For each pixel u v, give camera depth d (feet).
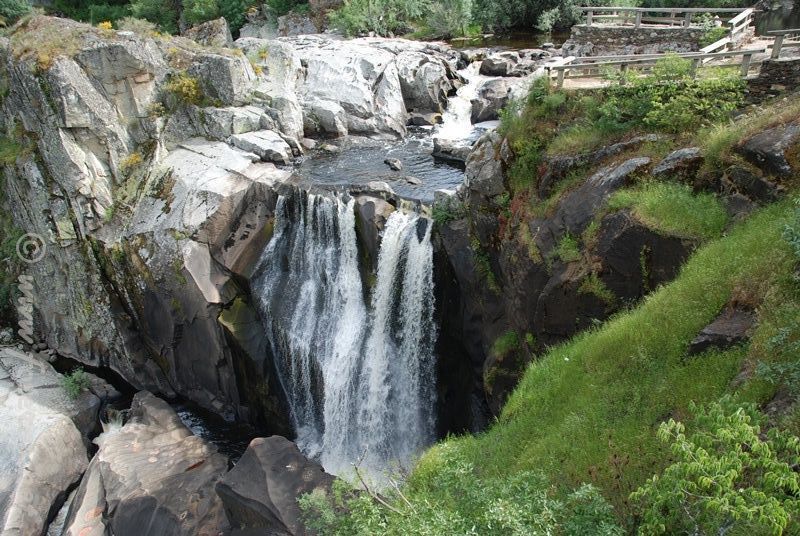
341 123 91.50
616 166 47.26
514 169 56.24
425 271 63.62
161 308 75.20
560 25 119.03
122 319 81.10
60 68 74.49
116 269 77.97
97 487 59.26
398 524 26.73
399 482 44.47
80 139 77.56
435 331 65.26
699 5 89.76
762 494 18.61
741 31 63.31
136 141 81.46
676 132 47.42
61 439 67.72
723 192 41.47
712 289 35.81
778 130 39.81
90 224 79.05
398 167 79.10
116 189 80.07
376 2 127.95
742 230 38.19
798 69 44.88
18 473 62.64
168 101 83.20
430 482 39.58
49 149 77.97
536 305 49.60
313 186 72.08
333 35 130.11
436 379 67.15
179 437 64.18
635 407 34.09
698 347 33.65
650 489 21.65
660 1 93.91
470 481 28.99
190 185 75.41
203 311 72.02
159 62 82.28
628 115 50.70
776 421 25.94
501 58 101.35
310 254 72.74
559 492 32.37
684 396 32.22
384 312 67.41
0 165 83.76
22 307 87.66
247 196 74.28
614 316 43.11
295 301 71.00
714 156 42.11
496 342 57.11
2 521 58.13
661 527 21.18
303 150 87.04
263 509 43.98
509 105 61.26
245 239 73.36
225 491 46.34
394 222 65.31
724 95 47.39
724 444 20.93
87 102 76.33
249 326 72.64
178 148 83.30
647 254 41.57
